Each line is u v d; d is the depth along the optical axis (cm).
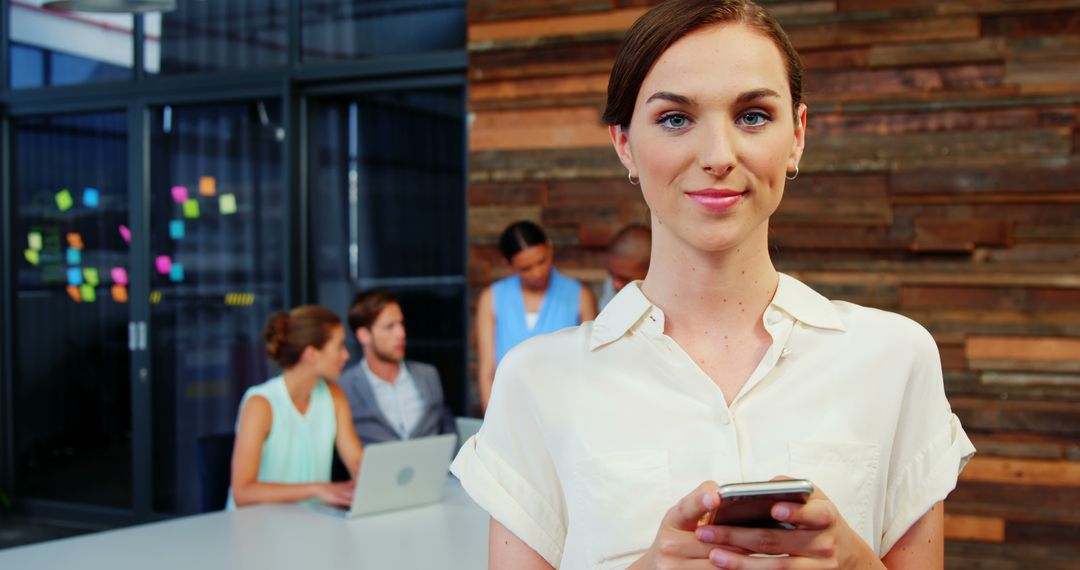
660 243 96
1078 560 384
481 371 408
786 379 93
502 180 447
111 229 550
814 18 406
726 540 79
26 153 563
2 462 566
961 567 395
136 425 540
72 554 245
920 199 399
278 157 513
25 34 556
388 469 287
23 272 566
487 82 450
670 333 96
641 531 91
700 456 91
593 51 435
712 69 86
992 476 392
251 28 512
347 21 495
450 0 476
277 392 318
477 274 452
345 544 254
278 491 302
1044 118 388
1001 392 394
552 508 99
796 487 76
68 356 560
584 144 437
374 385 369
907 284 402
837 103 404
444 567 233
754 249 94
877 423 92
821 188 407
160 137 534
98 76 543
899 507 94
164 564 236
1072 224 387
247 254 522
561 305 400
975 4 391
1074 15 384
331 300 508
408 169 494
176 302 536
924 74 398
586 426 94
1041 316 390
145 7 330
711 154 86
